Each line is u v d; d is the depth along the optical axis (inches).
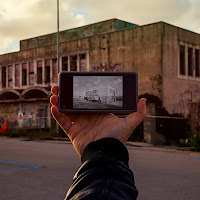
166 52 858.8
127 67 909.2
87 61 1003.9
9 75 1273.4
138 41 890.7
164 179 280.7
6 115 1089.4
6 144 665.0
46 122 960.9
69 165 360.8
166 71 853.2
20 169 333.4
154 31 861.2
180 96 882.8
